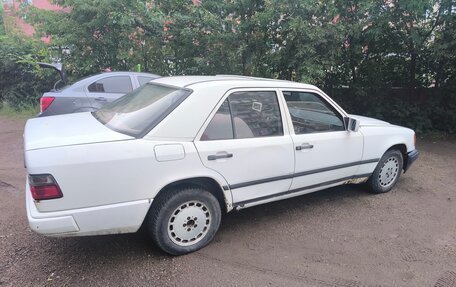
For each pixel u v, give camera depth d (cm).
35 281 309
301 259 351
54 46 1105
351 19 857
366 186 523
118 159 304
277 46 923
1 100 1322
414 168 654
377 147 490
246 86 381
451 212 468
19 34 1364
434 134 925
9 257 344
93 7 973
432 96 958
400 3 787
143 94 400
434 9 833
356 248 373
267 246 373
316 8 834
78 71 1104
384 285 316
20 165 641
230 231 403
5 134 913
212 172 350
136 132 328
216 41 953
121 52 1033
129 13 954
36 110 1233
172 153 326
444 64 913
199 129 344
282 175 400
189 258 348
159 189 324
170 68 1091
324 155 433
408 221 439
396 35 875
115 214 308
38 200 285
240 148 364
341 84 973
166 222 337
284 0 834
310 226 418
